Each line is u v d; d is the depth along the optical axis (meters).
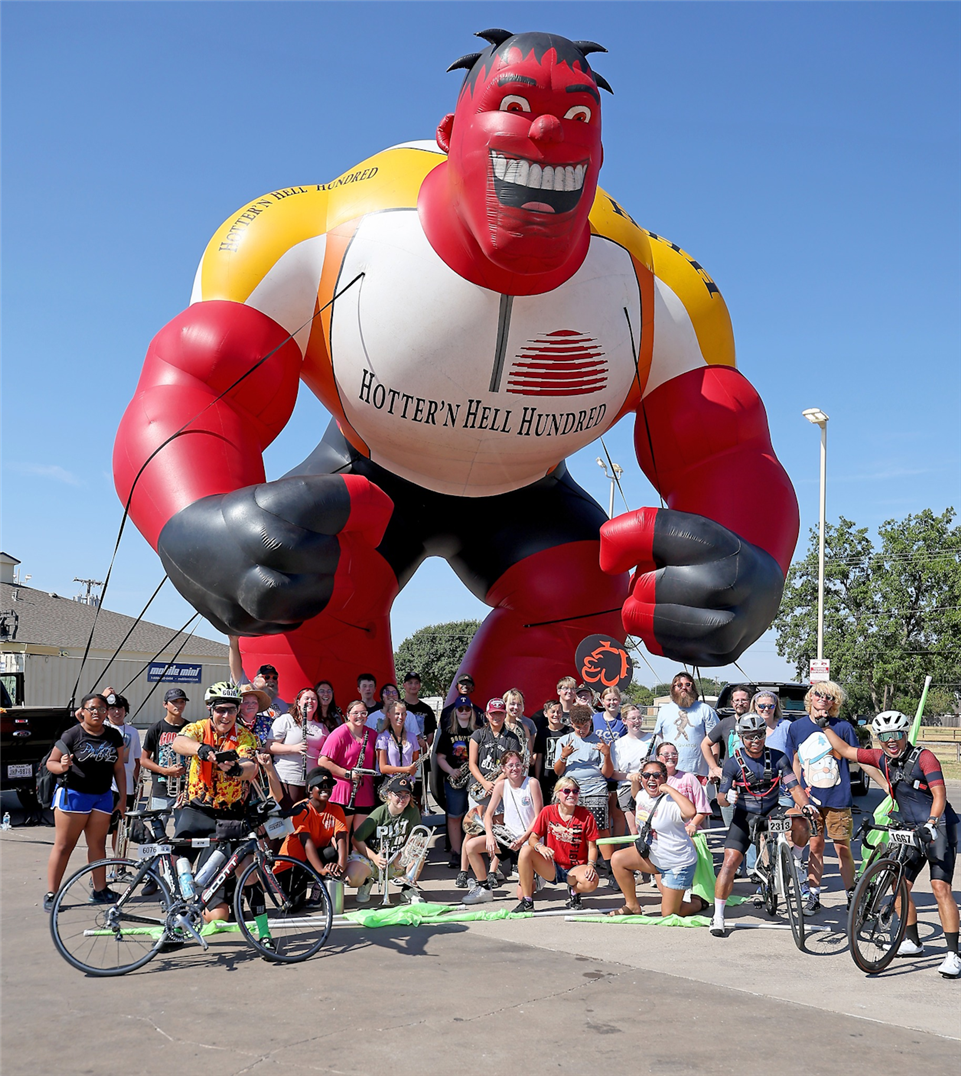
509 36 7.12
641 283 8.67
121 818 7.62
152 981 4.98
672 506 9.38
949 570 34.44
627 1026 4.33
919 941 5.71
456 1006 4.59
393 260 7.89
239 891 5.43
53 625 33.75
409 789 7.29
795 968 5.42
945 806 5.52
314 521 7.23
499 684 10.45
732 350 9.60
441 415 8.28
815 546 36.97
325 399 9.03
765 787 6.31
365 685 9.06
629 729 8.52
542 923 6.55
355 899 7.25
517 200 6.86
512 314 7.79
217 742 5.61
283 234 8.45
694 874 6.72
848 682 36.34
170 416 8.09
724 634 8.02
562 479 10.98
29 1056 3.93
